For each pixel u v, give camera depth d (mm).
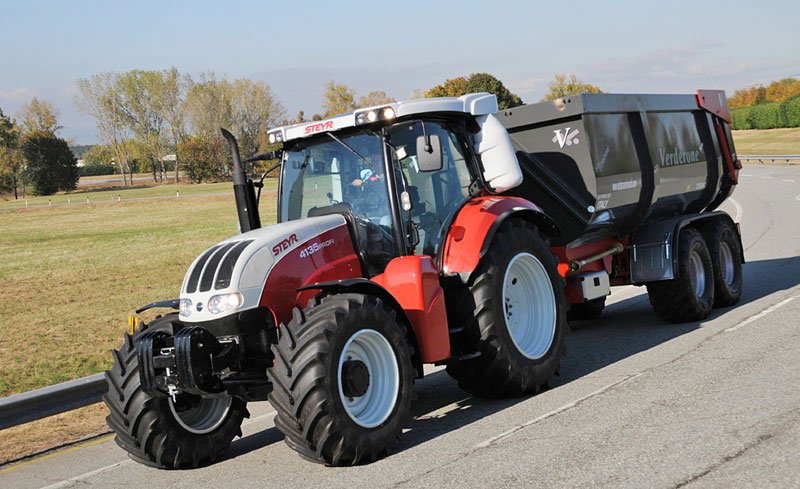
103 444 7273
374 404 5770
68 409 7484
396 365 5836
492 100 7484
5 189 88375
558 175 8609
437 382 8188
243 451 6543
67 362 10930
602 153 8539
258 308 5891
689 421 5590
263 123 99875
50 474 6418
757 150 69938
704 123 10883
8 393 9391
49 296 17906
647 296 12133
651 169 9375
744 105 132250
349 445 5449
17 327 14109
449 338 6602
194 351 5602
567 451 5238
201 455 6215
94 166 140375
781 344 7691
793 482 4328
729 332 8586
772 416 5488
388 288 6301
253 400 6117
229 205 56719
